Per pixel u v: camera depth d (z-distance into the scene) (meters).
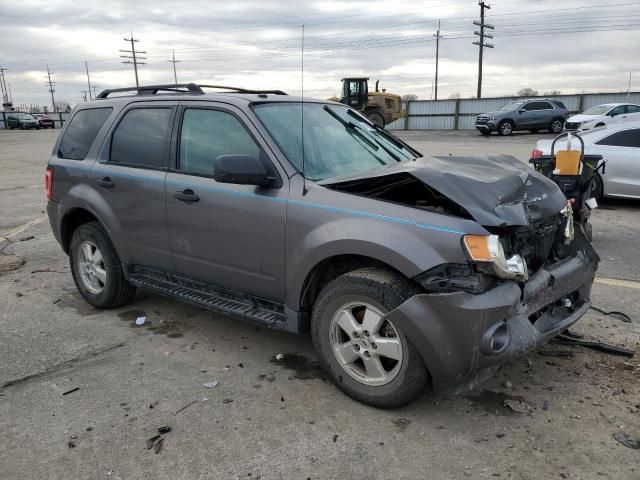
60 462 2.87
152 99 4.47
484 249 2.88
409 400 3.17
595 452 2.89
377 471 2.77
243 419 3.23
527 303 3.22
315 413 3.28
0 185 13.12
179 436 3.07
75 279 5.12
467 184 3.16
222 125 3.92
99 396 3.50
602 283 5.50
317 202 3.35
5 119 52.75
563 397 3.41
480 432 3.07
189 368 3.86
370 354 3.23
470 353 2.89
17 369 3.87
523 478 2.71
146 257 4.45
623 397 3.40
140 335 4.43
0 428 3.16
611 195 9.31
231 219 3.74
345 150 4.02
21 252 7.02
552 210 3.51
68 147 5.11
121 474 2.77
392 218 3.08
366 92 30.42
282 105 4.05
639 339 4.20
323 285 3.61
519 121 30.31
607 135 9.32
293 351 4.12
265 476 2.75
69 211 4.97
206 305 4.05
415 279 2.97
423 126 45.16
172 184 4.09
